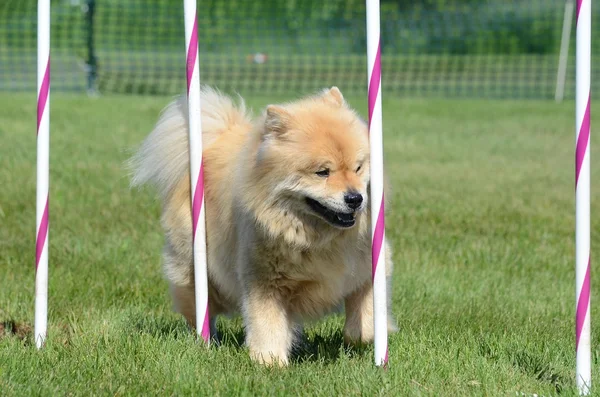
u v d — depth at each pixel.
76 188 11.63
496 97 28.97
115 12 36.34
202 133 6.41
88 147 14.99
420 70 36.19
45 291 5.85
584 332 4.87
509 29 42.19
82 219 10.21
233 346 6.00
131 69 32.28
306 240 5.50
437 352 5.96
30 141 15.28
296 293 5.76
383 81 32.97
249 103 21.98
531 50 42.41
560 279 8.58
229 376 5.26
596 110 23.80
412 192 12.52
